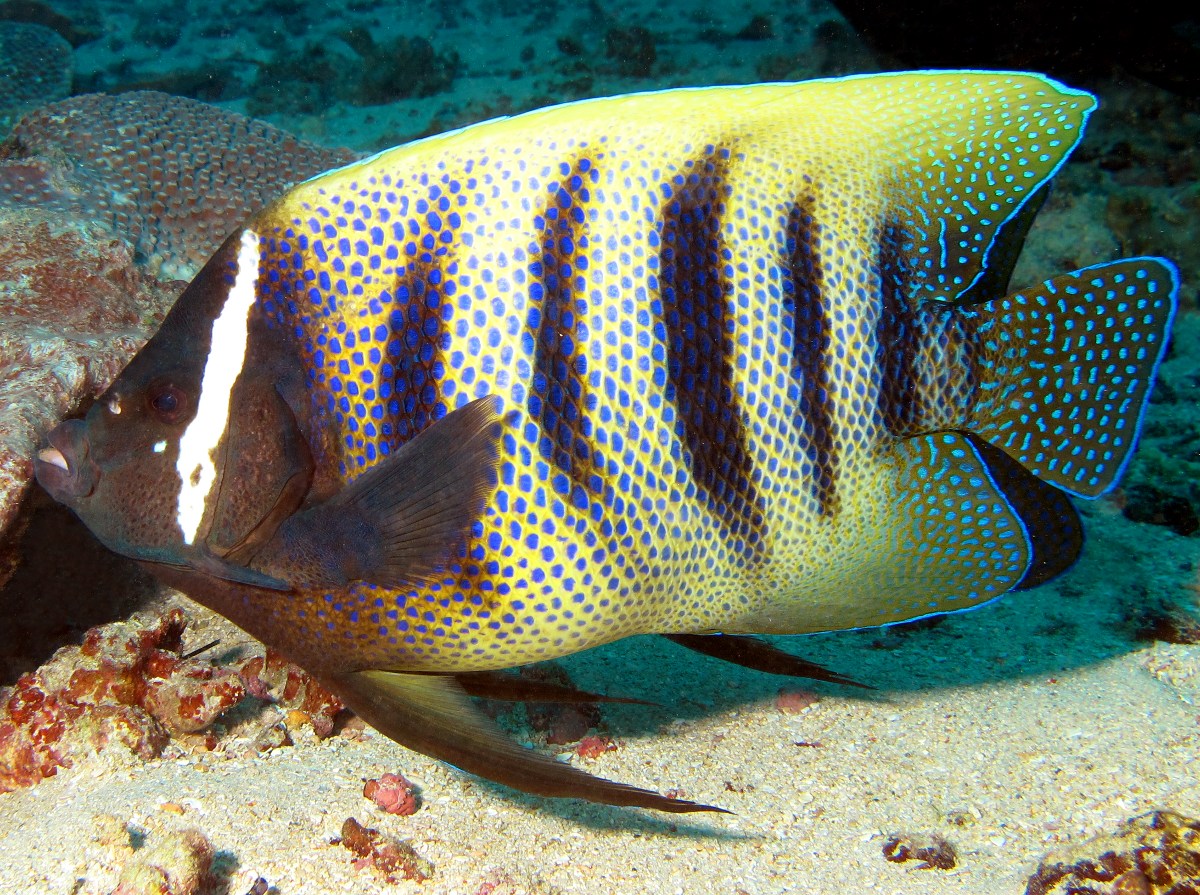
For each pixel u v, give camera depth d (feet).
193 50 9.63
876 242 1.32
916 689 1.98
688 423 1.28
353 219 1.24
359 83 8.18
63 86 7.00
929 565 1.39
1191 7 3.96
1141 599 2.28
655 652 2.17
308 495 1.25
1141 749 1.69
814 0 8.21
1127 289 1.33
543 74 8.13
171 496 1.25
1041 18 4.30
